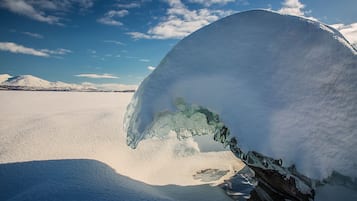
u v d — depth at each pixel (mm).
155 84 5215
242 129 4293
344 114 3910
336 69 4246
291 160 3883
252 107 4445
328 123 3945
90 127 8953
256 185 5145
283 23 5172
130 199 4273
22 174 5168
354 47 4586
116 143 7547
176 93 4977
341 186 3654
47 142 7262
